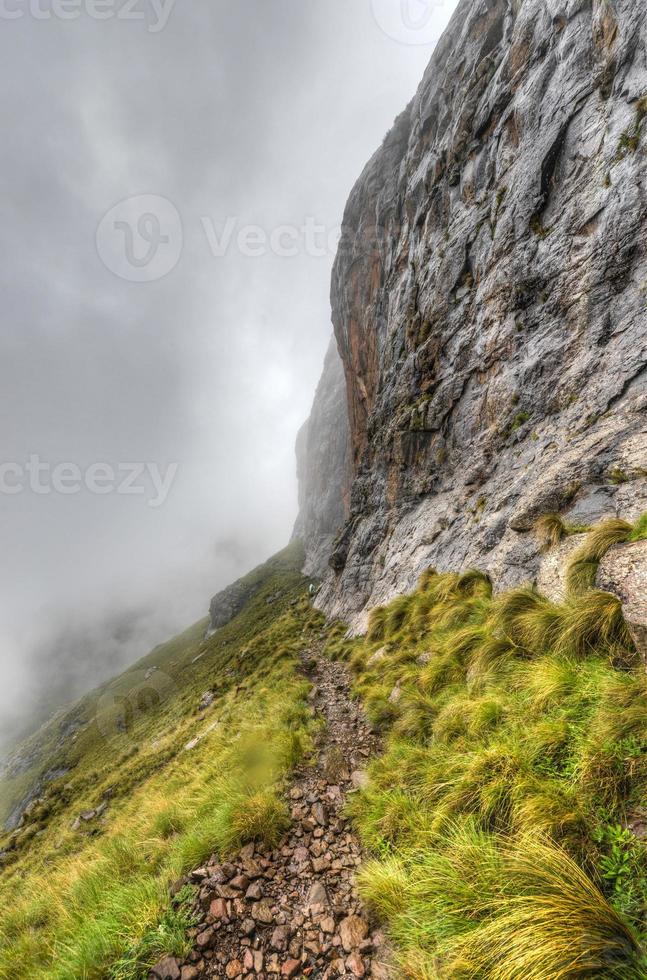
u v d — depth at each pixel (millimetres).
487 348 18250
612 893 2980
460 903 3412
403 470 25422
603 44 13797
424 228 27406
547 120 16109
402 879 3990
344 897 4215
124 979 3555
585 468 10781
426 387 23781
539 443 14047
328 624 26703
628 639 5375
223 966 3619
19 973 4629
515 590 8992
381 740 7598
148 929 4020
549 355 14711
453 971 3014
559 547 9469
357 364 44781
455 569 14812
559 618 6848
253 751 8094
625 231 12328
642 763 3641
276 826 5414
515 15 20609
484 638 8398
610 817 3455
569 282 14266
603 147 13469
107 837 9023
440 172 26156
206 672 38844
